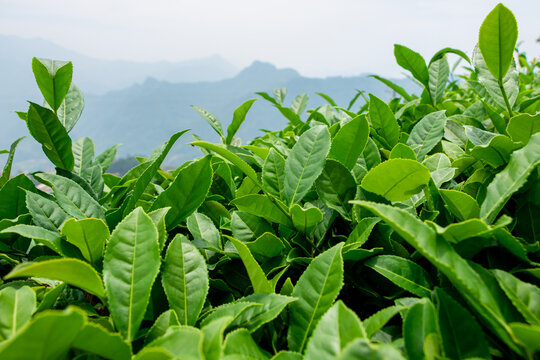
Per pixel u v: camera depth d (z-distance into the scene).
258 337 0.99
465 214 1.17
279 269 1.31
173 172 2.25
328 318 0.79
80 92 1.96
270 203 1.35
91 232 1.15
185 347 0.73
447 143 1.83
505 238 0.97
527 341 0.69
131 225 1.03
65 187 1.43
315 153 1.37
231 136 2.15
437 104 2.60
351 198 1.37
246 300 1.03
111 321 0.99
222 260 1.34
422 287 1.03
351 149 1.49
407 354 0.79
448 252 0.83
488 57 1.54
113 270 0.96
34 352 0.65
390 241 1.21
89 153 2.06
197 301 1.02
